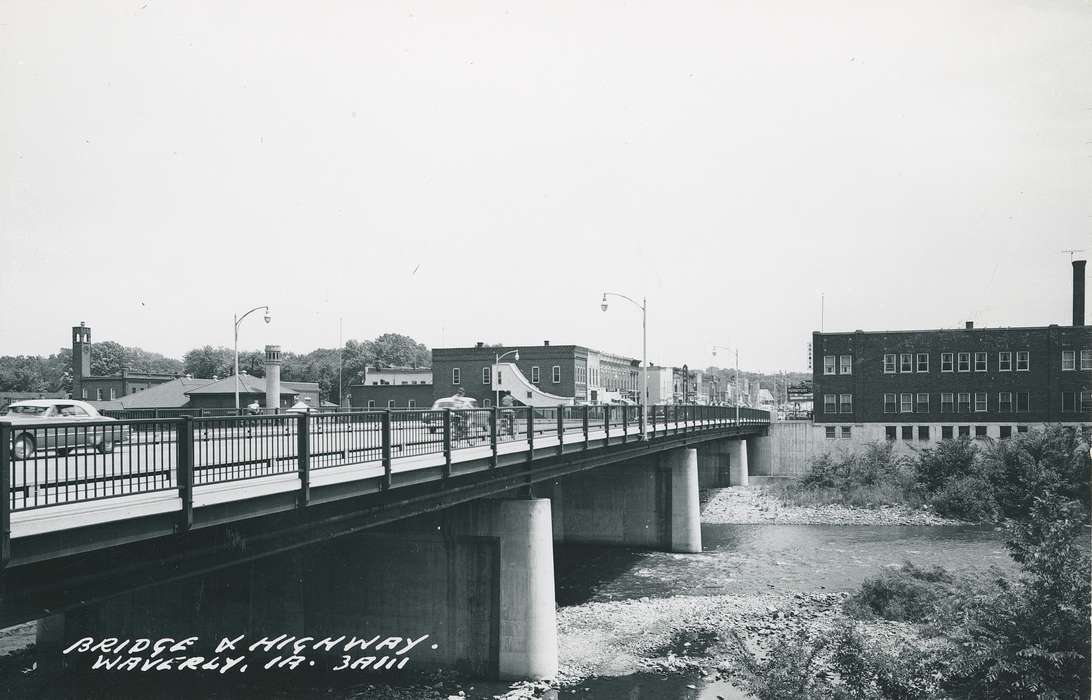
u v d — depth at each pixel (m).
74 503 10.55
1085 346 75.31
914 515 59.38
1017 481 59.19
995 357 77.62
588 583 38.53
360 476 16.62
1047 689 17.12
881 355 80.69
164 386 83.75
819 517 59.16
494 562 25.05
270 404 47.59
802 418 114.44
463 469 21.34
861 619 30.56
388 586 25.78
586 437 31.28
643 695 23.44
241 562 14.87
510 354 91.56
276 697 23.20
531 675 24.61
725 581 38.66
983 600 19.42
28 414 23.34
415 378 110.00
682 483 47.97
